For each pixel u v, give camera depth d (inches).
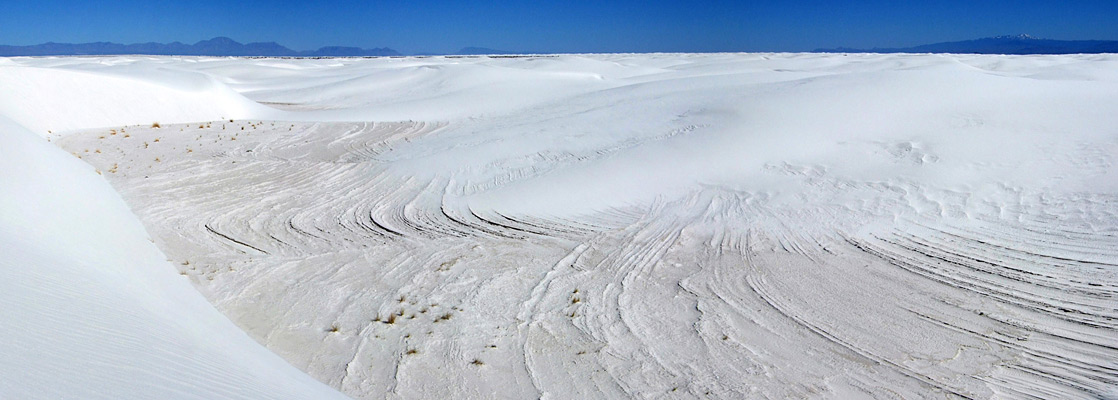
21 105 758.5
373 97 1434.5
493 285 310.2
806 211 407.2
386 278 318.0
